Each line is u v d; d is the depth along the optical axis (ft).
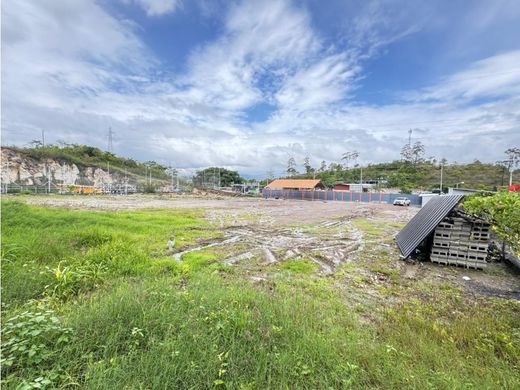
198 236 28.17
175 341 7.58
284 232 33.30
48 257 16.62
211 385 6.22
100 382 5.94
